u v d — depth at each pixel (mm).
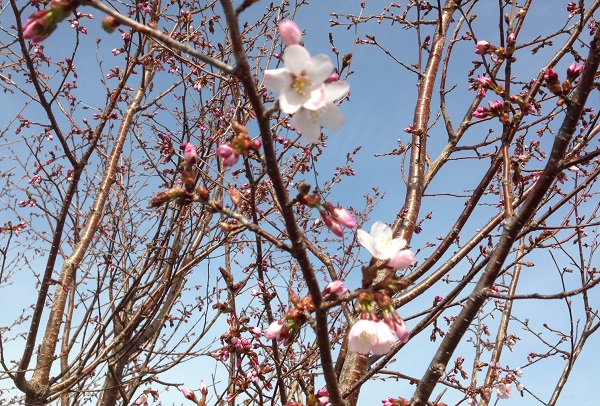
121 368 5523
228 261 6301
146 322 4754
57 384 4809
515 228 2699
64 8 1741
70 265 5426
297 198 1991
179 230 5742
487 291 2701
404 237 4211
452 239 3725
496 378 5625
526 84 4367
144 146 5988
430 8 5273
